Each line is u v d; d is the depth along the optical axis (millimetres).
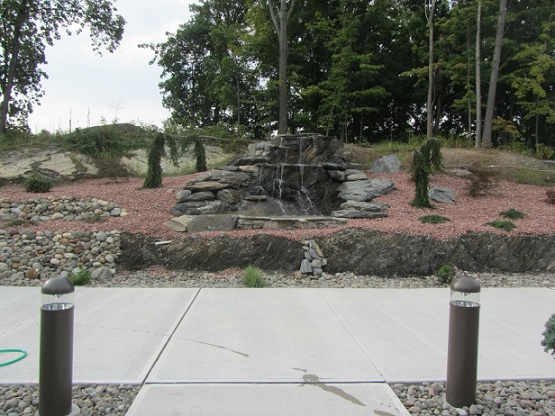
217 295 6484
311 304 6020
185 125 23078
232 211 10828
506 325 5133
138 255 8305
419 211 10727
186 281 7594
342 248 8352
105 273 7746
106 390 3439
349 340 4566
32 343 4371
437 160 11266
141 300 6148
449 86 26047
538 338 4691
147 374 3693
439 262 8242
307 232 8828
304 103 25000
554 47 19797
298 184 12336
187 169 15109
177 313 5504
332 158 14312
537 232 8797
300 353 4191
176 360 3992
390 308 5848
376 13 23250
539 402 3338
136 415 3049
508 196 12430
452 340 3250
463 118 28156
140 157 15945
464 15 20266
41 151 14758
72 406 3145
